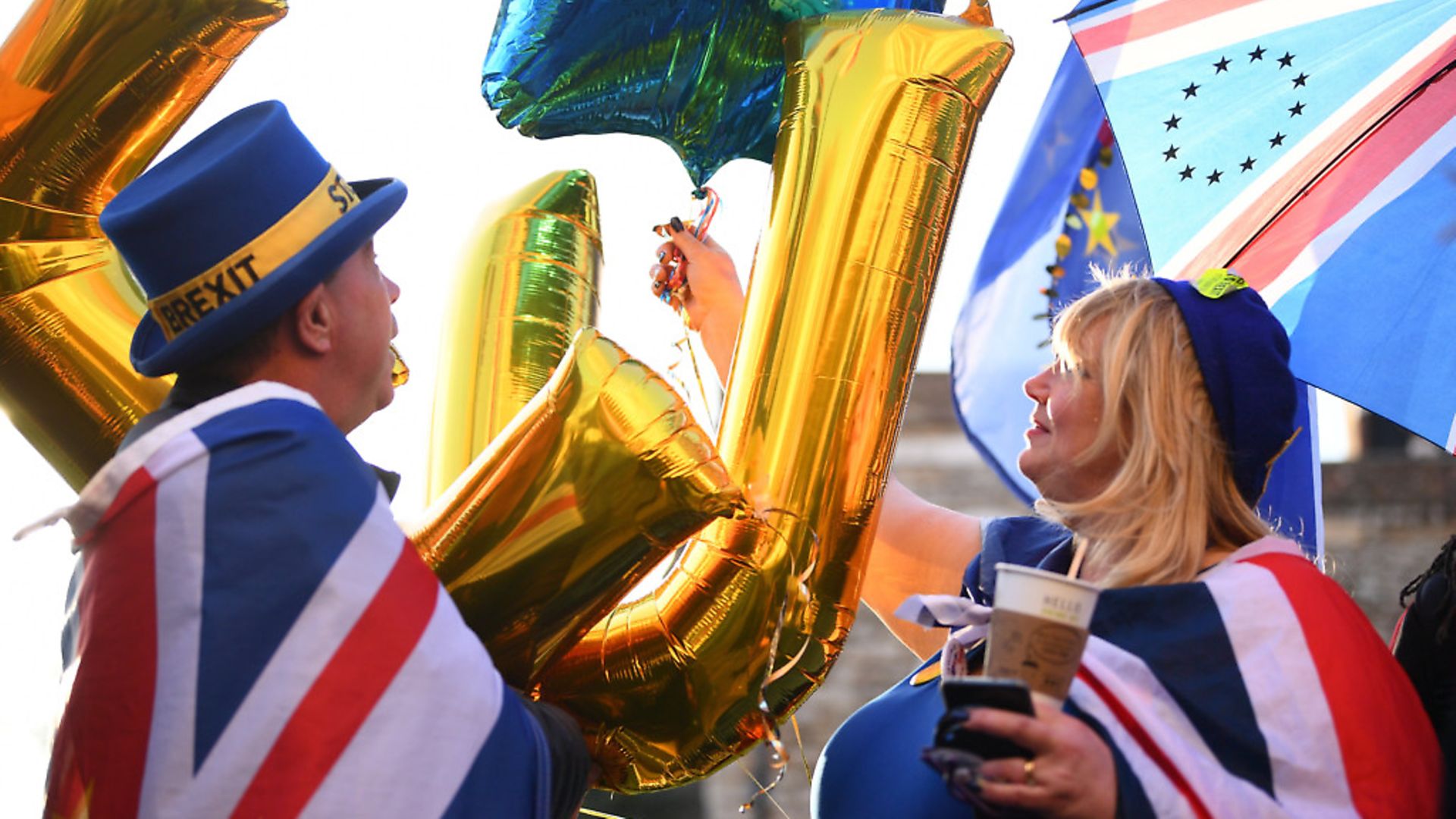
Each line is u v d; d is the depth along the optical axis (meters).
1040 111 3.53
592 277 2.77
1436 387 2.60
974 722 1.65
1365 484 12.03
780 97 2.73
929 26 2.55
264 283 2.06
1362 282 2.70
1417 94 2.74
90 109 2.41
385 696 1.93
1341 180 2.77
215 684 1.91
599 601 2.27
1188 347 2.21
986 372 3.44
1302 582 2.03
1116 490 2.16
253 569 1.94
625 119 2.72
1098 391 2.23
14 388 2.46
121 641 1.94
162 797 1.89
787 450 2.38
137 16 2.38
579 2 2.59
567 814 2.23
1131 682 1.96
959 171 2.54
